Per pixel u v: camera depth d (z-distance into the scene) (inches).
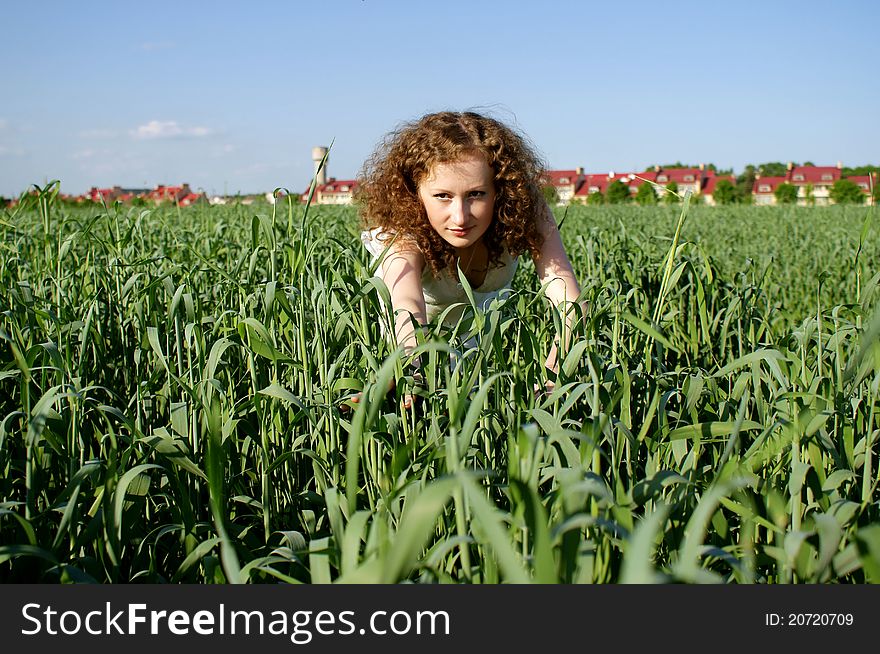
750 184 3051.2
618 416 86.2
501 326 83.8
